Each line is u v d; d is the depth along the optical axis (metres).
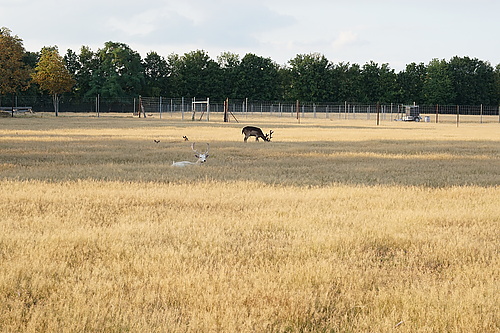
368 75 153.25
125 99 123.81
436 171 20.52
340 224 10.76
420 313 6.31
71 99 128.88
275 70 154.25
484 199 14.02
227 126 56.38
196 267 7.69
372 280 7.51
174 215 11.40
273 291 6.86
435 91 152.88
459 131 57.44
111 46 131.00
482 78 155.12
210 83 149.75
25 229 9.78
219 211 11.94
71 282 7.05
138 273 7.47
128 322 5.93
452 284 7.36
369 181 17.53
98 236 9.34
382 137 42.38
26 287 6.92
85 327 5.84
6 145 29.41
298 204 12.90
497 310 6.51
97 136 37.91
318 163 22.73
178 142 33.28
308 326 6.09
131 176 17.45
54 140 33.59
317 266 7.77
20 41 78.81
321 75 151.62
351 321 6.20
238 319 6.04
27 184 15.32
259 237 9.65
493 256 8.58
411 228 10.48
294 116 107.88
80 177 17.20
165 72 150.75
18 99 106.69
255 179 17.25
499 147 33.62
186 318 6.10
